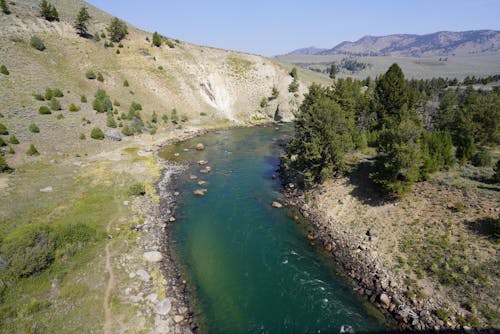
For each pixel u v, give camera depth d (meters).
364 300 21.56
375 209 31.20
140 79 84.00
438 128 48.91
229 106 100.75
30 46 67.56
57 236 22.52
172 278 23.02
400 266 23.83
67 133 49.97
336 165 38.31
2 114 44.84
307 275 24.31
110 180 38.47
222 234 30.31
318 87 59.25
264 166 52.88
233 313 20.22
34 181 34.22
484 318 18.11
